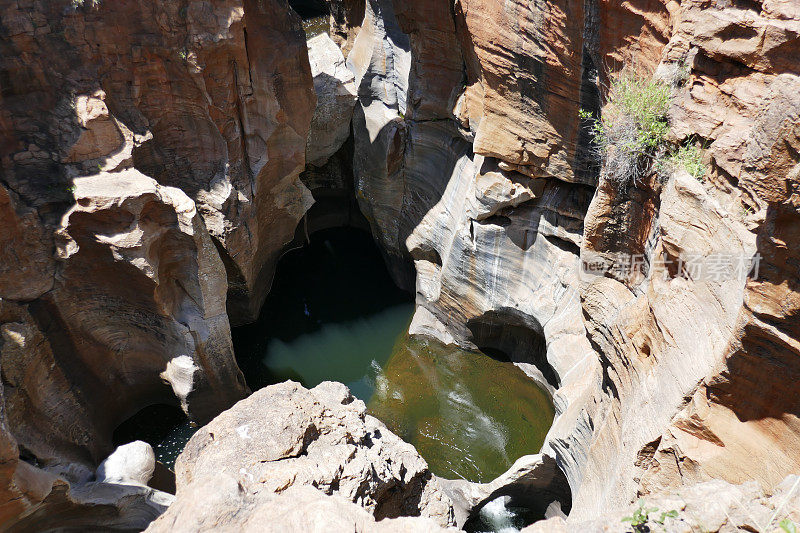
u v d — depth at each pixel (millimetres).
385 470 7777
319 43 18891
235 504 5008
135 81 12508
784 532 4617
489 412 14727
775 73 6652
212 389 14305
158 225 12312
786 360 5367
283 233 17094
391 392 15422
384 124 16578
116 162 12109
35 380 11625
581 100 10719
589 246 9578
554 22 10156
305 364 16203
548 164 11992
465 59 13102
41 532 9945
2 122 11219
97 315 12844
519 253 13695
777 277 5117
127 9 11906
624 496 7297
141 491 10938
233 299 16266
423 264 16781
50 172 11656
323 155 18375
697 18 7320
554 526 5000
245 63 13375
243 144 14422
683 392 6492
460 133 14453
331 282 18344
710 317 6500
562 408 11852
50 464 11562
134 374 14203
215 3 12281
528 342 15047
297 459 7145
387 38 16844
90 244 11852
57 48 11477
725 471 6031
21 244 11164
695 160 7453
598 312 9688
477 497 12242
